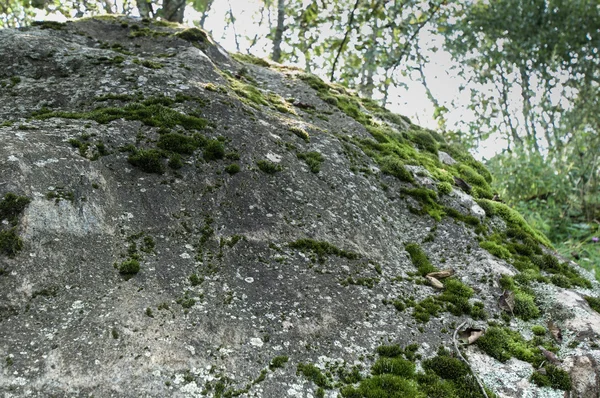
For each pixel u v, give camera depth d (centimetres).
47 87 400
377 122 565
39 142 301
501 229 443
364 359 269
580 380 273
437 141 624
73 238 267
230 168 356
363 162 452
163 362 230
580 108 1006
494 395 260
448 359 275
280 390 238
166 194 321
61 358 216
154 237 296
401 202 429
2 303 228
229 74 543
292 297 293
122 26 557
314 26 1052
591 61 1162
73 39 508
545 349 297
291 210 354
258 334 264
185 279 279
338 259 335
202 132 376
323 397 240
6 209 254
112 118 356
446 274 354
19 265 241
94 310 241
